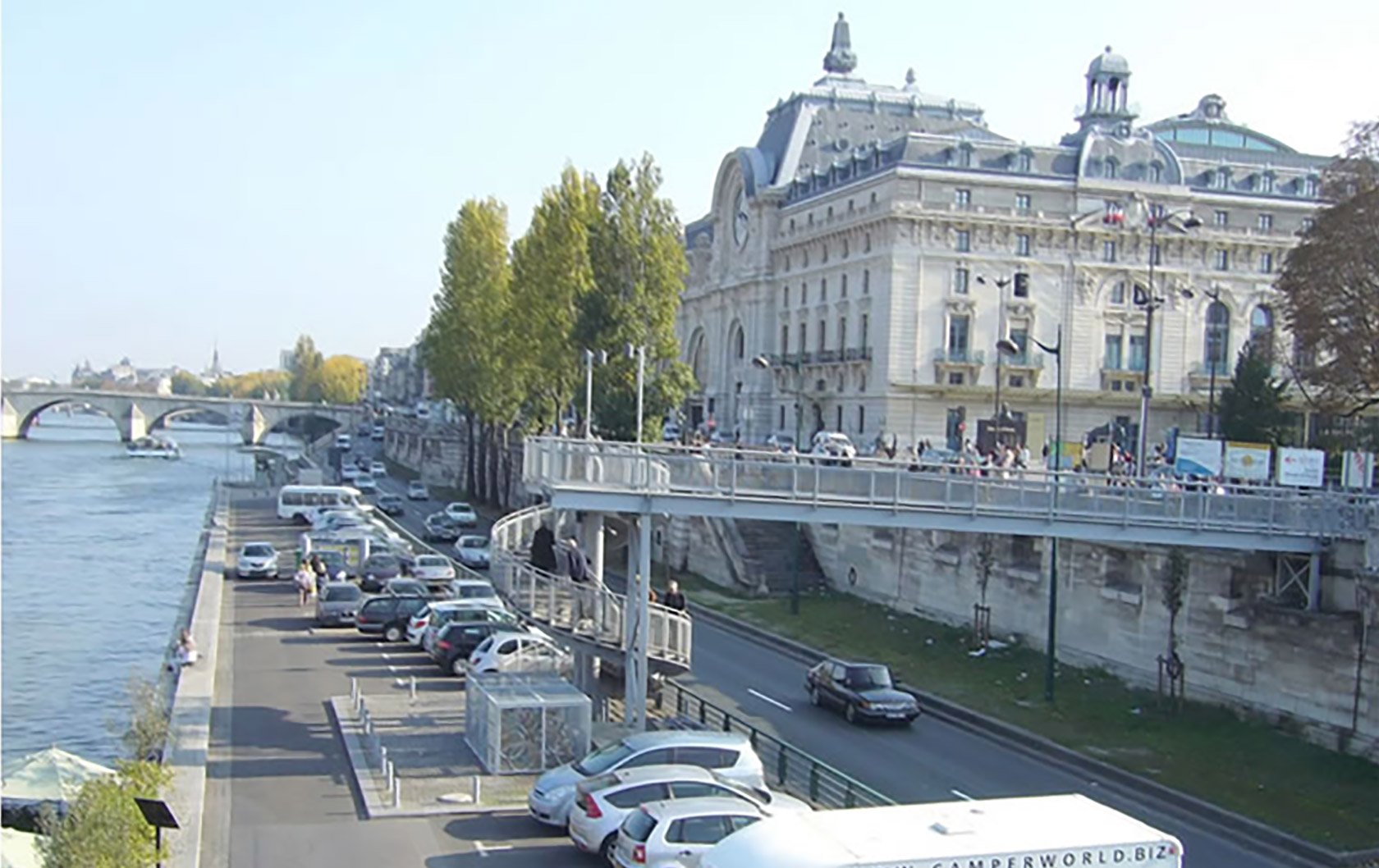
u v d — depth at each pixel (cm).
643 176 7231
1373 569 3825
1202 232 10475
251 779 3272
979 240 10212
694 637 5881
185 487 14738
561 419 8094
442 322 10788
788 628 6066
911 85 13300
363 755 3475
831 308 11150
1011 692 4797
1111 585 4984
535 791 2933
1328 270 4991
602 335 7181
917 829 1802
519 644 4294
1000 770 3847
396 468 16100
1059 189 10325
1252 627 4250
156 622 6994
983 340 10225
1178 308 10538
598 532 3891
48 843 2384
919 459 6394
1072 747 4069
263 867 2652
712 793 2694
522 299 8438
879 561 6656
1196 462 4834
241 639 5150
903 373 10112
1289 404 8125
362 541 6875
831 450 6353
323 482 12244
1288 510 4116
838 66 13038
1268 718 4156
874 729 4294
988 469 4003
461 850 2772
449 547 8462
